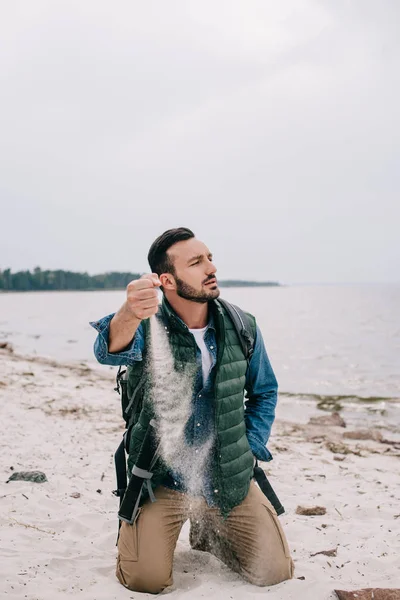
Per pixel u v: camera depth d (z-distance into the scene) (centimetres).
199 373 270
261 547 277
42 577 289
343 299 14162
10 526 367
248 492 283
